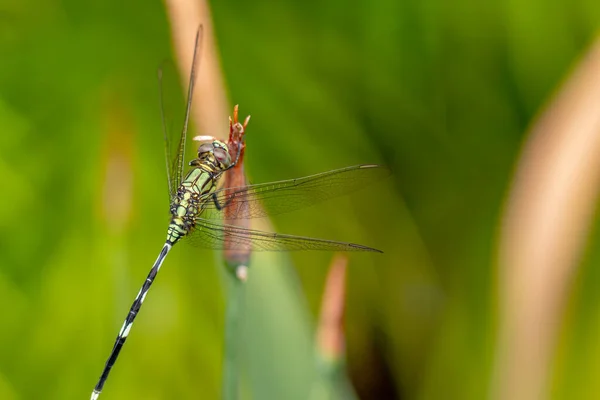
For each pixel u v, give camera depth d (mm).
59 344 990
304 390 954
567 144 946
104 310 990
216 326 995
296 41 1012
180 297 994
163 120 965
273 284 955
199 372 993
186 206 959
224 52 1008
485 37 1011
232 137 946
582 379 974
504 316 950
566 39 1003
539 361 948
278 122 1006
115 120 974
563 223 945
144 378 989
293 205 956
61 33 1010
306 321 957
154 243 995
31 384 989
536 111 1006
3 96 1004
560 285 946
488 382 977
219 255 953
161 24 1011
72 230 995
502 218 952
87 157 1001
